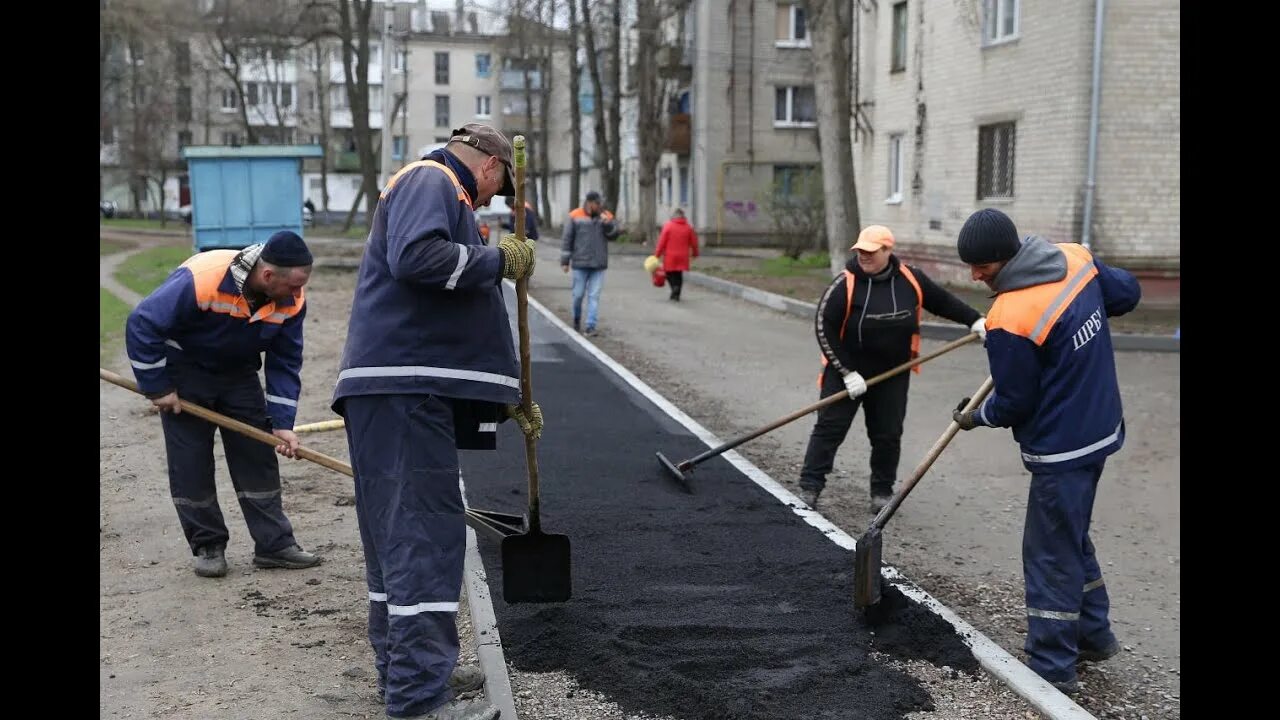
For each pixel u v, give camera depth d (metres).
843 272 6.66
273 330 5.22
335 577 5.38
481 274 3.60
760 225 40.09
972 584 5.64
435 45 77.06
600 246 14.84
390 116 27.44
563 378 10.97
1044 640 4.40
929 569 5.86
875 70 24.97
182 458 5.26
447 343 3.71
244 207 21.27
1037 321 4.30
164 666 4.30
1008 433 9.23
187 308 5.03
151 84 56.00
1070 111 17.64
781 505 6.57
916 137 23.02
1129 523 6.83
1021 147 19.05
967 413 4.75
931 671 4.25
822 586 5.10
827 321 6.62
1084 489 4.36
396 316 3.68
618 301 19.94
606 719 3.84
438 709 3.67
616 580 5.16
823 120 20.09
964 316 6.63
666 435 8.47
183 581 5.30
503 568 4.49
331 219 73.38
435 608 3.69
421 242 3.52
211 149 21.00
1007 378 4.37
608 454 7.77
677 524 6.11
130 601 5.02
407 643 3.65
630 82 45.03
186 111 66.50
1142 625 5.22
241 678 4.20
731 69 39.22
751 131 39.72
